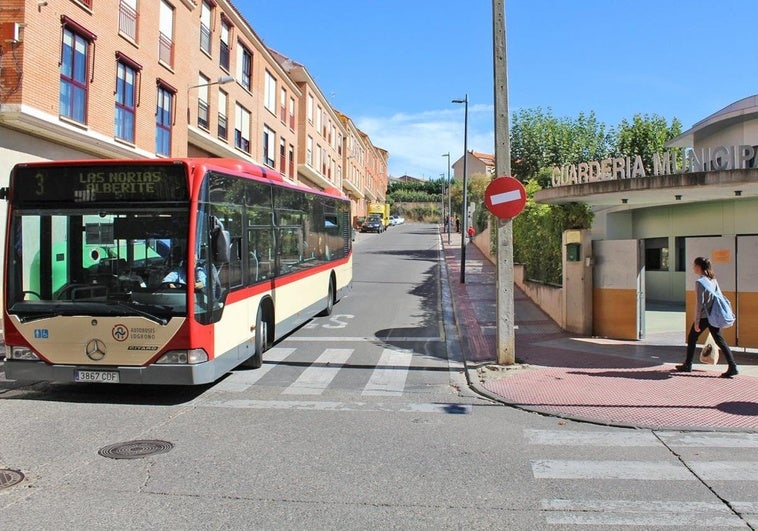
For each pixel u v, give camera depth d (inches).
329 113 2127.2
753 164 399.9
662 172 431.5
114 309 273.6
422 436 241.9
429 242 1836.9
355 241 1875.0
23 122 564.4
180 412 275.0
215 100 1067.9
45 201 283.0
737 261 390.0
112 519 163.0
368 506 172.9
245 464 206.8
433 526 160.1
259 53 1304.1
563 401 293.6
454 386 333.4
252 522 161.8
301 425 256.2
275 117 1445.6
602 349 420.2
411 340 476.1
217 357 294.4
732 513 168.7
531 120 1225.4
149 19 792.9
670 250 727.7
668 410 276.1
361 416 272.1
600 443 233.8
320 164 1959.9
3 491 181.9
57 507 170.6
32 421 257.4
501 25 363.3
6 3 556.4
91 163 280.1
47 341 278.1
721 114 662.5
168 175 278.7
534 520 164.1
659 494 182.5
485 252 1330.0
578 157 1183.6
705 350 350.6
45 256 282.5
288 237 443.2
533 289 667.4
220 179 306.8
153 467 203.0
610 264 467.5
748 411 273.4
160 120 842.8
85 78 660.7
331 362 393.7
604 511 170.1
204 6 1029.8
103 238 280.1
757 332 384.8
